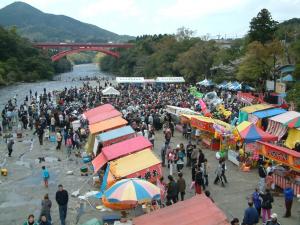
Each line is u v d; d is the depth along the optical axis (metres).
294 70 59.44
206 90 73.12
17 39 160.00
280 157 23.34
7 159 32.69
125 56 171.25
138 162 22.34
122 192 17.39
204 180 24.34
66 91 74.12
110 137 29.09
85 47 178.38
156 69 121.81
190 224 13.12
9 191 25.11
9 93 95.25
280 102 52.12
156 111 45.12
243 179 26.17
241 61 72.25
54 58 174.50
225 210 21.12
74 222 20.03
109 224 18.84
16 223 20.38
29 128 45.28
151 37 166.50
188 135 38.50
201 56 95.31
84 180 26.94
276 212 20.66
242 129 29.33
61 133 37.91
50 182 26.64
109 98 60.03
